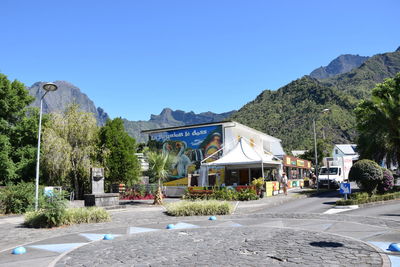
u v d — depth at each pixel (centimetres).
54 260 777
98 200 1995
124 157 2938
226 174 3052
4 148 2994
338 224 1171
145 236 1069
